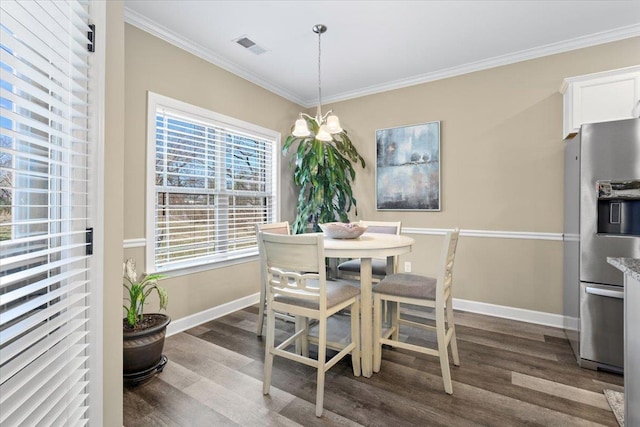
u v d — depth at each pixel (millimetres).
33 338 798
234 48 2775
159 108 2504
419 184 3369
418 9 2230
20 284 912
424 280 2045
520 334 2562
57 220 883
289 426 1499
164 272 2531
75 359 1042
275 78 3412
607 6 2184
